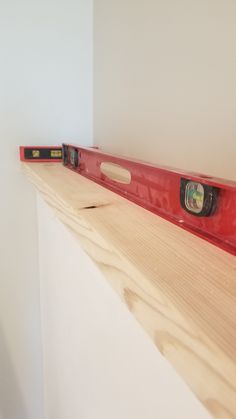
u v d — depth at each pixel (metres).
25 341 1.22
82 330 0.64
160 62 0.57
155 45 0.58
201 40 0.45
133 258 0.25
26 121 1.00
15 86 0.96
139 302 0.23
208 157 0.46
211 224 0.29
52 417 1.16
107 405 0.53
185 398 0.31
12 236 1.10
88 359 0.62
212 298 0.20
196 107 0.47
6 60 0.93
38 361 1.26
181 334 0.19
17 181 1.05
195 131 0.48
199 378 0.17
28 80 0.97
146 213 0.38
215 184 0.28
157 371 0.35
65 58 0.99
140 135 0.69
